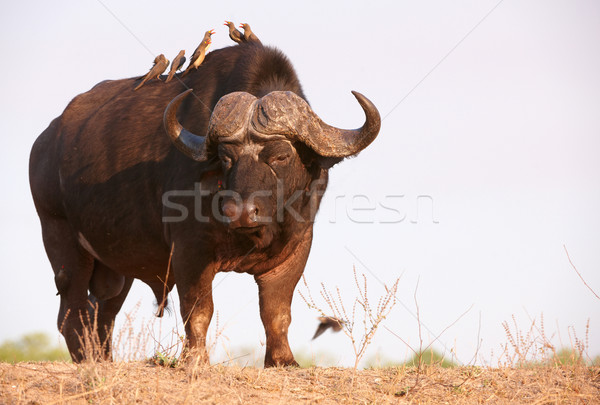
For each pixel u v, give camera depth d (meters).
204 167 23.66
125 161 26.94
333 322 22.88
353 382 20.06
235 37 29.78
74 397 17.27
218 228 23.52
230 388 18.95
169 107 23.12
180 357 21.17
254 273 25.20
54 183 30.03
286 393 19.20
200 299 23.73
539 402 19.23
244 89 24.91
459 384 20.55
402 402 19.03
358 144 23.14
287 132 22.94
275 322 25.12
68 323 29.45
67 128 30.16
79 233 29.06
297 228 24.42
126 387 18.19
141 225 26.50
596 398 19.64
